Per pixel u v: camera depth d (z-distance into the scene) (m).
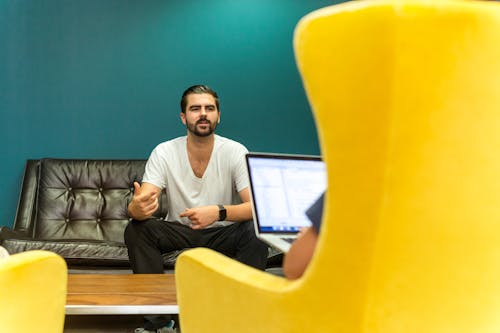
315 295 1.11
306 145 5.28
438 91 0.97
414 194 1.01
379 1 0.94
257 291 1.24
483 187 1.04
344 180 1.02
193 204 3.95
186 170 3.96
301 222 2.07
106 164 4.79
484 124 1.01
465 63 0.97
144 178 3.97
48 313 1.46
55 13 5.11
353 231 1.03
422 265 1.06
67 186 4.70
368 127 0.98
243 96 5.23
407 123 0.97
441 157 1.00
